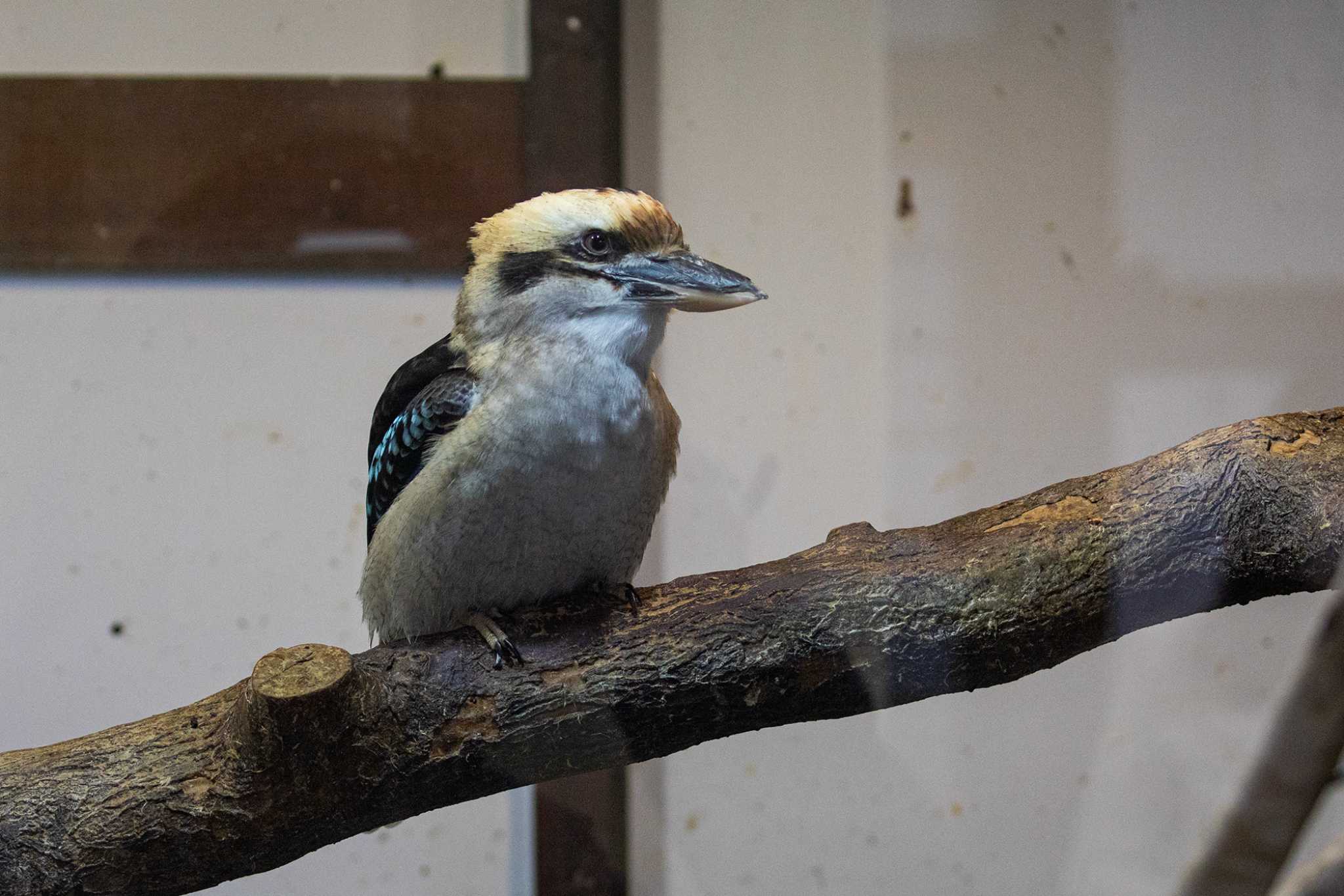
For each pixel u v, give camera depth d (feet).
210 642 5.68
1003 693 5.74
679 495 5.75
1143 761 5.61
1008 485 5.77
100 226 5.59
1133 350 5.75
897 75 5.75
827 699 4.65
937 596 4.61
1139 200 5.74
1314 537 4.55
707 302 4.75
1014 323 5.76
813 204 5.75
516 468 4.71
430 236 5.60
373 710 4.55
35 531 5.66
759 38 5.73
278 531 5.69
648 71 5.71
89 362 5.65
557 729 4.62
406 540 4.79
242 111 5.59
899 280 5.76
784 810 5.80
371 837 5.70
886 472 5.77
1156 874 5.57
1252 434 4.64
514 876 5.69
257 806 4.50
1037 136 5.75
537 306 4.75
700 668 4.63
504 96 5.58
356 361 5.66
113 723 5.67
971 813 5.76
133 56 5.58
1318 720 4.29
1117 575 4.60
